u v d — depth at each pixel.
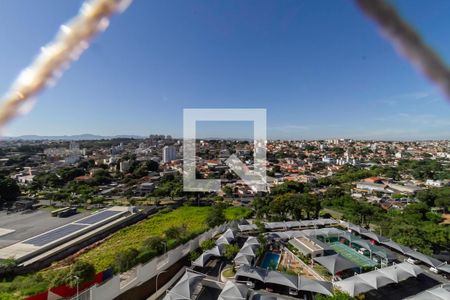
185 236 38.12
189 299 23.20
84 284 23.41
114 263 29.36
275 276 26.98
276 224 46.47
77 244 42.78
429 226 41.12
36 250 38.09
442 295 22.42
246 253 32.38
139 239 45.44
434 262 30.67
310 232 41.38
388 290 27.30
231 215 57.38
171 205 70.12
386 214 51.47
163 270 29.58
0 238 47.00
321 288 24.88
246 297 23.52
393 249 37.88
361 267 30.58
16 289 25.52
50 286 22.73
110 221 55.19
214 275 30.14
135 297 24.84
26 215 62.12
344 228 47.00
